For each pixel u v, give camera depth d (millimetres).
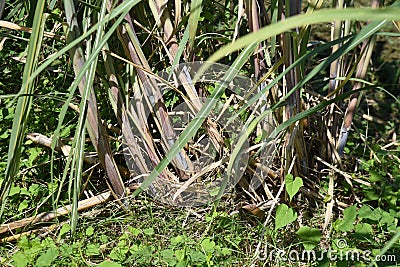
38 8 1508
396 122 3170
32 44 1532
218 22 2834
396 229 1987
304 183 2258
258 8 1905
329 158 2311
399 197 2168
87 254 2018
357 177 2330
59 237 2082
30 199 2359
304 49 1869
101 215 2264
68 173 2379
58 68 2652
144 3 2082
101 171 2410
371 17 724
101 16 1622
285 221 1919
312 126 2338
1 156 2500
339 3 1912
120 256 2010
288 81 1902
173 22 2137
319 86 3236
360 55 1932
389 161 2432
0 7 1708
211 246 1974
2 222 2254
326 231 2150
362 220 2105
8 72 2764
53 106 2574
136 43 1940
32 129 2512
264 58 2037
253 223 2213
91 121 1995
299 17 728
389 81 3529
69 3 1788
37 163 2418
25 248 2023
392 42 3934
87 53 1826
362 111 3283
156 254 2016
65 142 2453
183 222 2188
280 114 2025
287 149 2055
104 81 2070
